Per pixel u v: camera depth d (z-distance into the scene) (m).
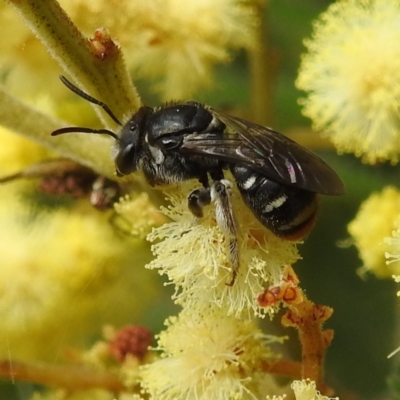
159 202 0.10
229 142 0.10
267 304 0.10
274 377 0.10
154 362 0.10
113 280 0.11
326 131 0.11
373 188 0.12
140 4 0.11
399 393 0.11
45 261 0.11
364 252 0.11
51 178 0.11
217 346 0.10
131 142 0.10
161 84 0.11
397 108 0.11
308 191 0.10
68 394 0.11
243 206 0.10
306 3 0.12
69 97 0.11
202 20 0.11
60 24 0.10
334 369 0.12
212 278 0.10
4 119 0.10
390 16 0.11
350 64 0.11
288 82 0.12
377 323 0.12
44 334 0.11
